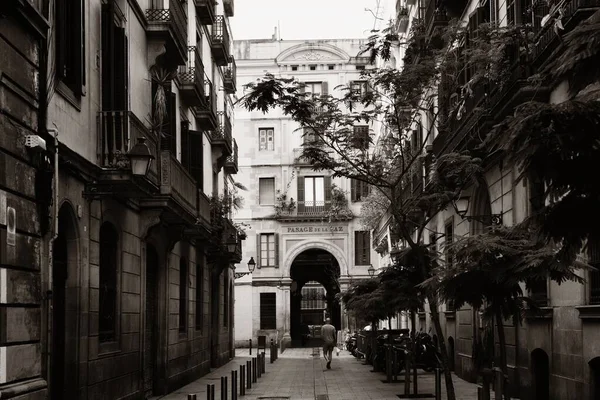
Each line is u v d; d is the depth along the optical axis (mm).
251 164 55031
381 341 30094
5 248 9414
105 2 16000
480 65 15805
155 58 19766
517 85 15203
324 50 55938
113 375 16016
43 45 11078
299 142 55281
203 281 28672
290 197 54656
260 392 20578
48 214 11047
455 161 15375
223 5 37375
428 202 16750
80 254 13969
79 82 13609
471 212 22078
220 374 28734
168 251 21375
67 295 13758
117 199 16453
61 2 12703
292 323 65188
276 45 56188
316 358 38594
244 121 55438
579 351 13867
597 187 5953
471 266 11727
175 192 18984
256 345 53438
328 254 58969
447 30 17172
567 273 10680
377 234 49875
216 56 32906
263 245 54625
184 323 24703
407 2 36469
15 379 9602
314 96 17281
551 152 5793
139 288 18297
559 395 14914
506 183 18156
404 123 20750
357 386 21828
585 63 5762
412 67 16797
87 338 14297
